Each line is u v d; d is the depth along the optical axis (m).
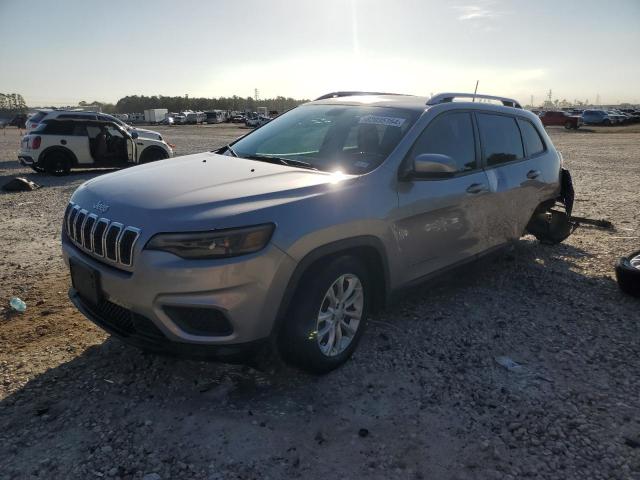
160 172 3.56
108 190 3.28
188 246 2.73
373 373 3.44
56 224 7.82
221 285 2.75
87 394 3.11
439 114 4.15
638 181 12.60
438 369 3.52
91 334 3.89
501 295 4.88
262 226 2.84
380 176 3.54
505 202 4.79
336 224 3.12
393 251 3.59
